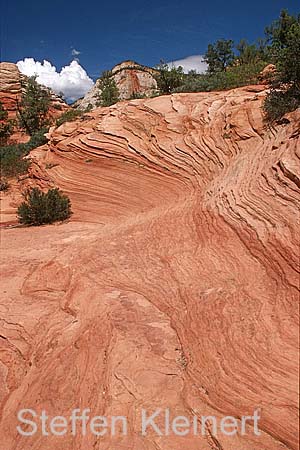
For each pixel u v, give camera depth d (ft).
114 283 28.91
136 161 57.16
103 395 18.95
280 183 29.14
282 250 23.45
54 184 63.87
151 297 25.99
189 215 37.93
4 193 74.64
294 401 15.14
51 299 30.89
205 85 78.64
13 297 31.63
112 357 20.79
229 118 48.80
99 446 16.35
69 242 41.75
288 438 14.23
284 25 69.36
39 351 25.35
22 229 51.06
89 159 61.98
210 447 15.03
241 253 26.78
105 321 24.17
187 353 19.90
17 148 96.17
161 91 107.34
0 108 159.33
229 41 131.34
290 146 33.01
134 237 37.81
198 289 24.84
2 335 27.61
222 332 19.99
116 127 62.69
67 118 86.63
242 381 16.79
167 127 56.95
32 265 36.45
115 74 221.25
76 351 23.67
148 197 51.24
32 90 145.59
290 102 42.68
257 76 70.79
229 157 44.91
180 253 30.86
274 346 17.84
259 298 21.56
